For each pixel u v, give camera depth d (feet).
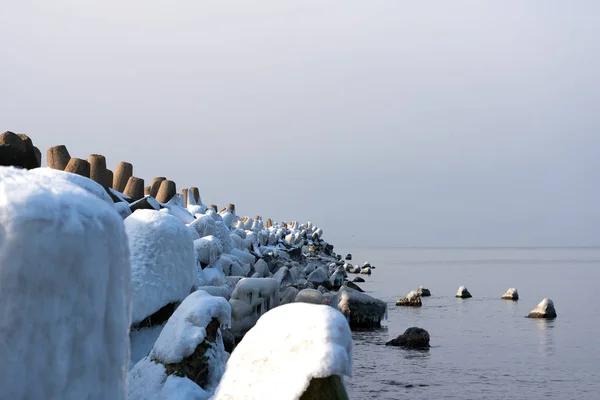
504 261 396.78
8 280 6.25
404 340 70.79
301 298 65.72
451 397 49.55
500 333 82.89
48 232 6.46
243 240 98.37
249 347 12.63
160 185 62.90
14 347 6.29
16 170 7.05
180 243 29.73
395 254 593.83
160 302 28.45
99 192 13.92
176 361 21.58
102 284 6.97
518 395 51.13
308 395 11.90
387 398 48.65
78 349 6.71
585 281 197.57
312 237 229.25
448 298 133.69
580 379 57.26
